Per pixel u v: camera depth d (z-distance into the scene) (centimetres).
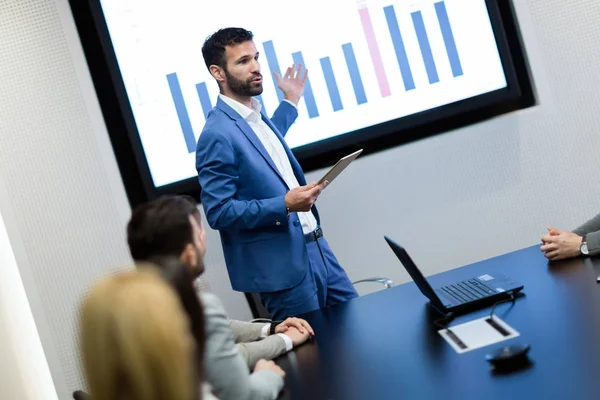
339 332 290
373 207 495
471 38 492
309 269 396
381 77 488
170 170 477
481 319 263
